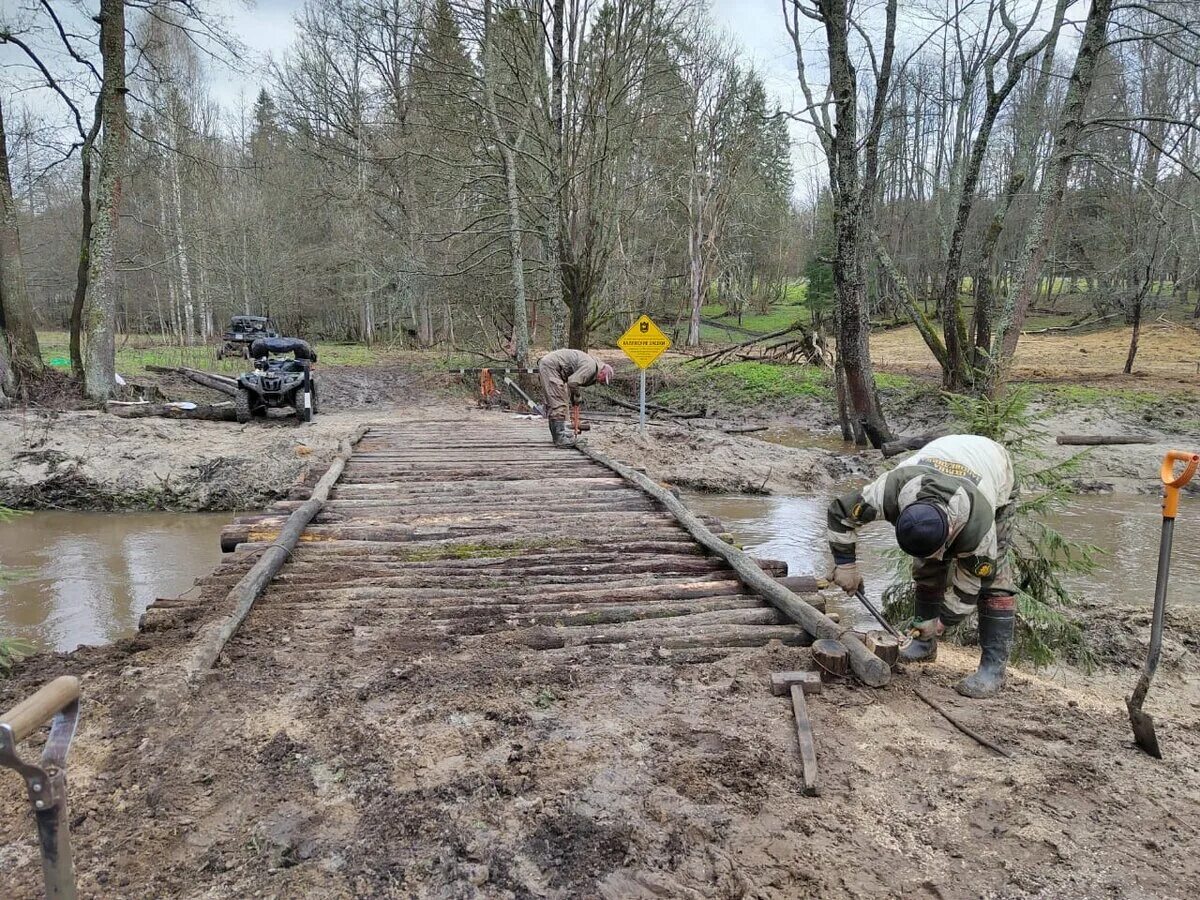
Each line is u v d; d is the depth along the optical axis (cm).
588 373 1167
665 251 4262
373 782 287
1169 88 2194
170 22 1659
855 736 329
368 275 3019
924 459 361
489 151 2441
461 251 2731
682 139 3638
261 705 343
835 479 1324
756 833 262
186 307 3697
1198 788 297
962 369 1738
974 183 1653
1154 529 970
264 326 3036
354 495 800
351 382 2395
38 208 3353
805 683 367
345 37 3050
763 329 4966
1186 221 2153
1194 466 309
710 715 345
